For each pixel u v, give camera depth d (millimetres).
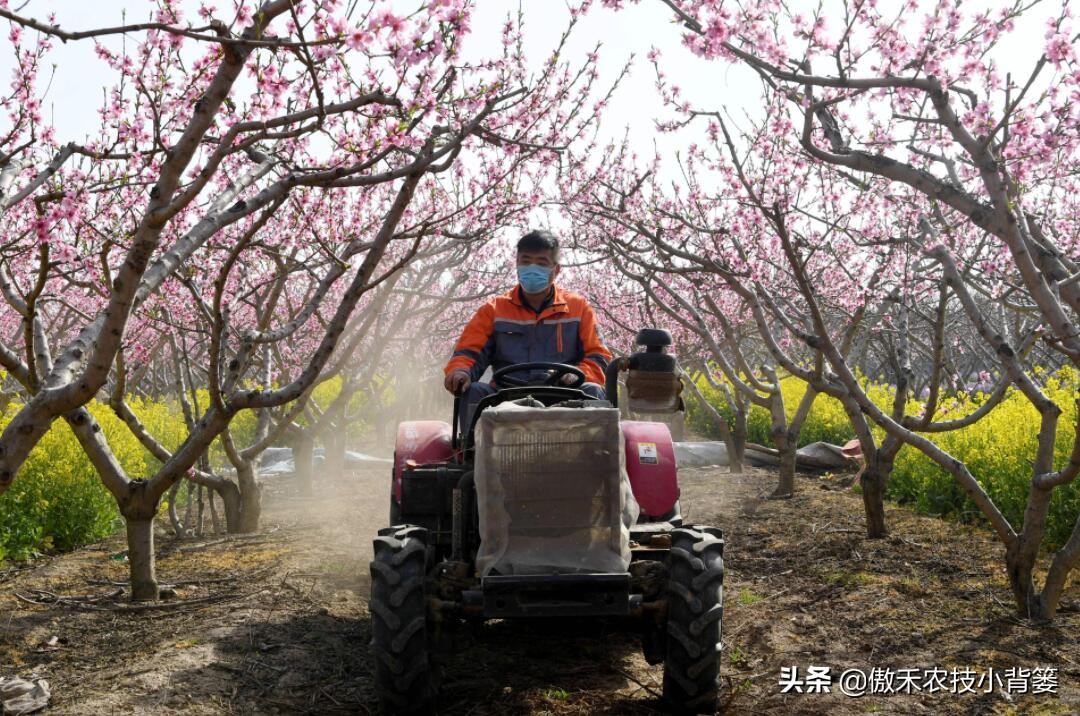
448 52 3910
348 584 6234
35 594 6090
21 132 5293
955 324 16234
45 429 3559
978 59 4820
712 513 9203
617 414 3859
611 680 4473
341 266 4605
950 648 4859
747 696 4297
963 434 9156
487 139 5496
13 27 5074
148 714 3910
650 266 8375
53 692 4254
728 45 4617
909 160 7340
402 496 4648
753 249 8812
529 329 4859
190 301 7961
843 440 13156
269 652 4758
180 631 5137
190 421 7977
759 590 6191
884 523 7672
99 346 3506
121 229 6328
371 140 4953
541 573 3705
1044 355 14734
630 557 4023
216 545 7734
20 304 5191
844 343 8172
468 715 4031
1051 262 5055
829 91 6188
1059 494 7000
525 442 3826
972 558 6652
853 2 4566
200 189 3441
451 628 4195
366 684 4383
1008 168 5391
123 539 8109
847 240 10586
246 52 3314
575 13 6406
